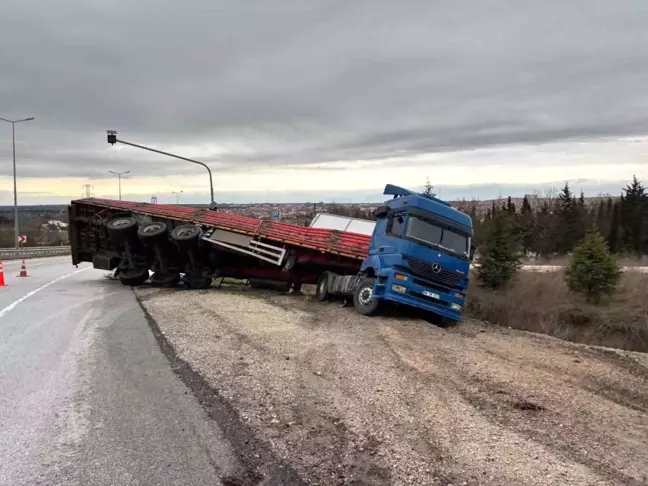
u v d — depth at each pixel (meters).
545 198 97.56
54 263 37.53
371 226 20.81
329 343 9.20
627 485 4.11
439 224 12.85
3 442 4.79
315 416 5.49
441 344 9.52
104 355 8.12
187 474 4.20
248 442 4.83
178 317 11.77
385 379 6.89
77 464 4.35
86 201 20.86
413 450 4.67
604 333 18.72
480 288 26.14
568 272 24.48
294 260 17.27
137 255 19.47
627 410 6.09
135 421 5.33
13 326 10.59
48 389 6.36
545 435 5.12
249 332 9.98
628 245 71.06
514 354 8.97
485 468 4.32
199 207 21.94
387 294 12.32
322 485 4.05
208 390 6.34
